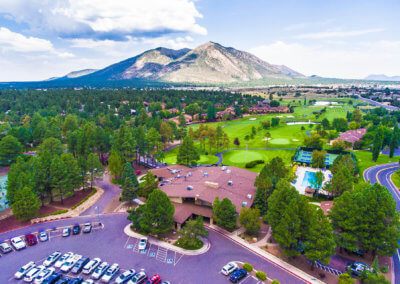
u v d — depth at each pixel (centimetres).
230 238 6494
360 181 10350
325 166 11906
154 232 6253
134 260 5656
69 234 6619
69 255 5703
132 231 6794
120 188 9712
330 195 8794
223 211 6481
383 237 5484
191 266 5481
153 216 6166
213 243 6281
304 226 5497
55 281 5034
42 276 5012
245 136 17238
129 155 11950
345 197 5997
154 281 4925
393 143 13288
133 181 8644
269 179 7394
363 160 13150
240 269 5266
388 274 5419
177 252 5934
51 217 7406
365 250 5912
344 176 8012
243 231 6812
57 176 8062
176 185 8425
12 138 11431
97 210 7969
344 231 5988
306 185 9969
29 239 6194
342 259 5866
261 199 7438
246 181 8800
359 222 5709
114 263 5466
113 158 9938
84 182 9362
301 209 5475
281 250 6062
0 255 5753
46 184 8088
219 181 8425
